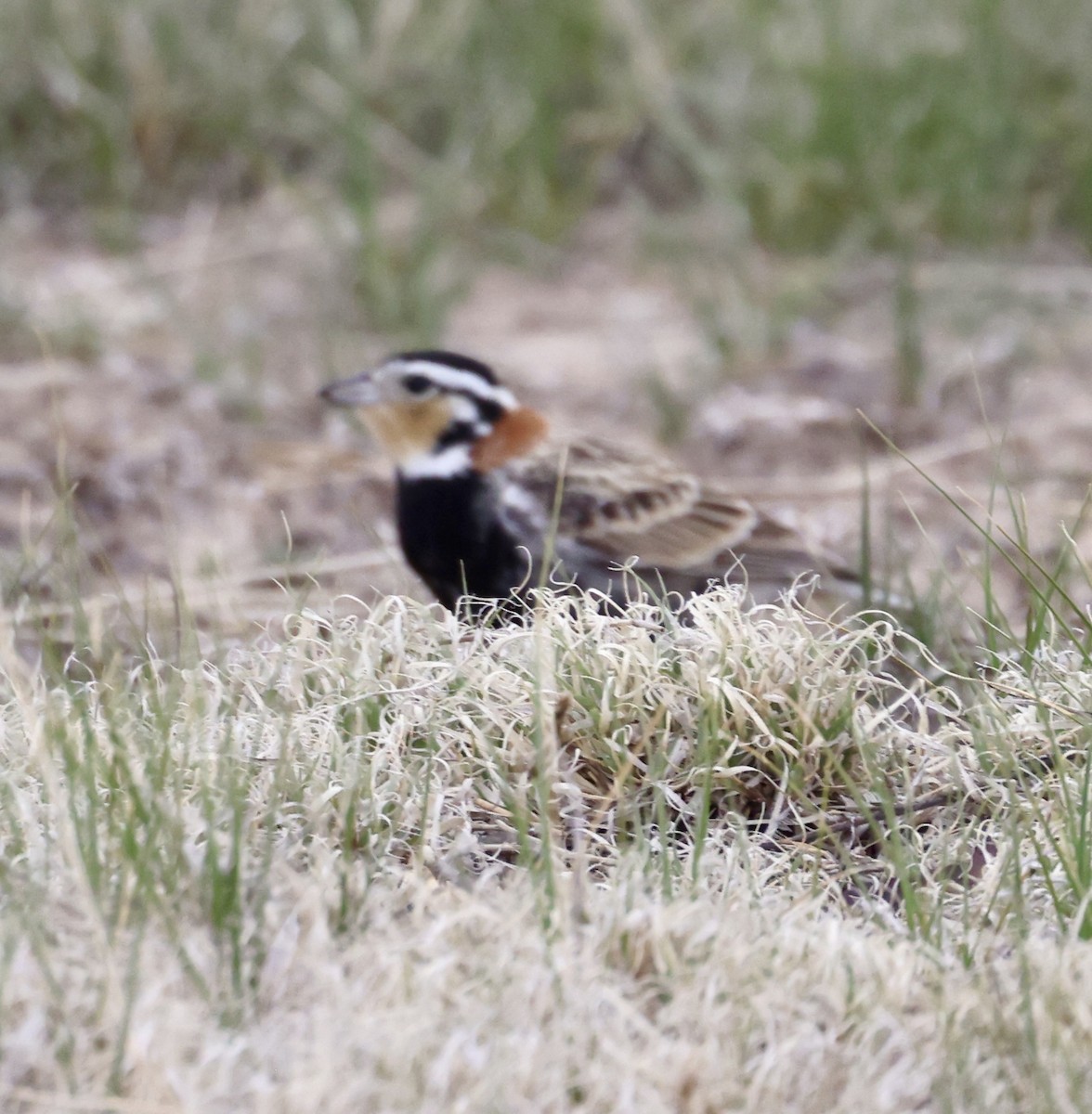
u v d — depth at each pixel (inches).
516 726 313.0
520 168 752.3
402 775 298.8
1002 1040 242.4
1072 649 351.3
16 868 273.9
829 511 536.1
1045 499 534.3
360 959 253.8
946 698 349.7
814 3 780.0
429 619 342.3
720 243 740.7
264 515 532.4
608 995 244.2
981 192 726.5
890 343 665.6
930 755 318.0
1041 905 282.5
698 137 785.6
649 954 257.8
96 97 743.1
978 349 650.8
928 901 283.0
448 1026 240.5
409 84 780.0
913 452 581.9
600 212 773.9
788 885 287.6
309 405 617.0
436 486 422.0
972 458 572.7
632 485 430.9
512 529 420.2
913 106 735.7
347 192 732.7
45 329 649.6
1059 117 741.9
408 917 270.1
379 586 463.5
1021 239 731.4
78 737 307.3
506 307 704.4
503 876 289.0
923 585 464.4
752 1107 231.6
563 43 778.8
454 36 780.0
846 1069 239.9
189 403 607.8
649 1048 238.8
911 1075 237.3
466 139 757.3
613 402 624.4
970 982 255.8
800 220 737.6
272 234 738.2
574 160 771.4
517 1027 241.6
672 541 431.8
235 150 762.2
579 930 263.3
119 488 541.3
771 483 562.9
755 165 748.0
